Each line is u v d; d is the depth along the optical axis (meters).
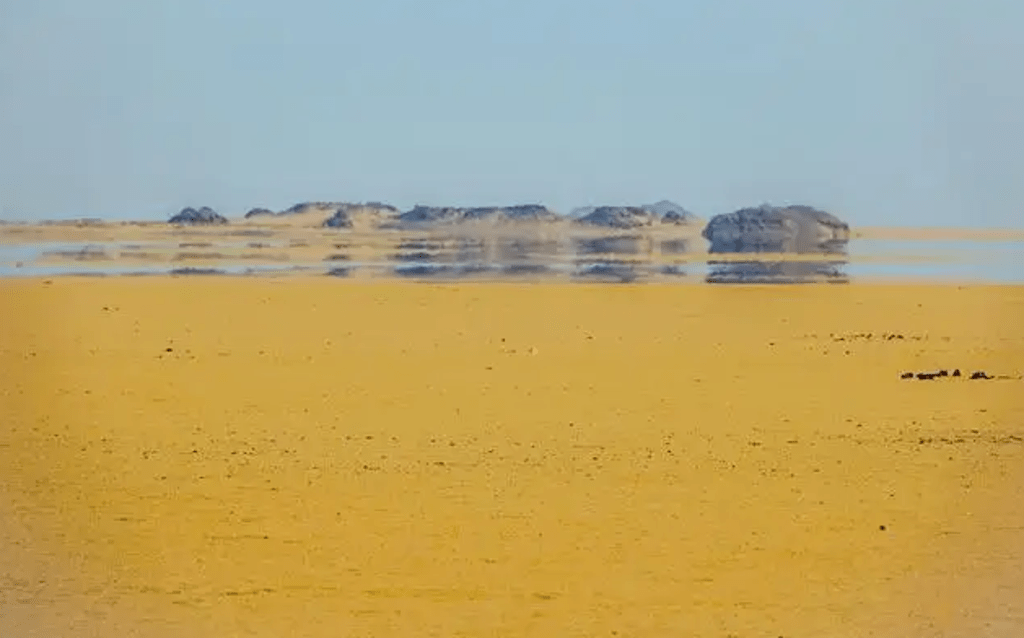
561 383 87.12
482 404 79.69
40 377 87.31
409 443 69.00
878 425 74.25
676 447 68.44
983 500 58.09
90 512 55.69
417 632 42.75
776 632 42.53
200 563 49.41
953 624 43.44
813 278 170.62
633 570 48.75
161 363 93.81
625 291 146.50
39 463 63.97
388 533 53.09
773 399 81.88
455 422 74.38
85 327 112.38
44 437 69.50
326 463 64.62
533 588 46.81
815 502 57.81
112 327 112.81
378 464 64.38
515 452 67.12
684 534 53.12
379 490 59.59
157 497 58.16
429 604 45.25
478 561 49.72
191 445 68.31
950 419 75.94
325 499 58.03
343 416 76.06
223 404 79.25
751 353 100.75
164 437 69.94
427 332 112.00
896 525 54.44
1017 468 64.12
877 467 64.44
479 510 56.44
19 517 54.84
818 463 65.12
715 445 68.88
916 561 49.84
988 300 137.50
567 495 58.81
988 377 90.06
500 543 51.88
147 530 53.34
